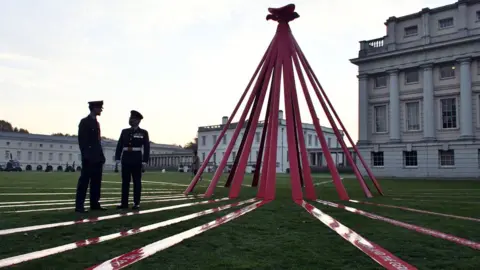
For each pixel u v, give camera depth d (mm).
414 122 35156
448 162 32938
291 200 10352
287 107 11656
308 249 4496
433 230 5797
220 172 12164
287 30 12578
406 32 35812
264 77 12680
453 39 31906
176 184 19031
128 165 8336
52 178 24531
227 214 7383
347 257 4137
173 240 4934
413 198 11602
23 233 5309
